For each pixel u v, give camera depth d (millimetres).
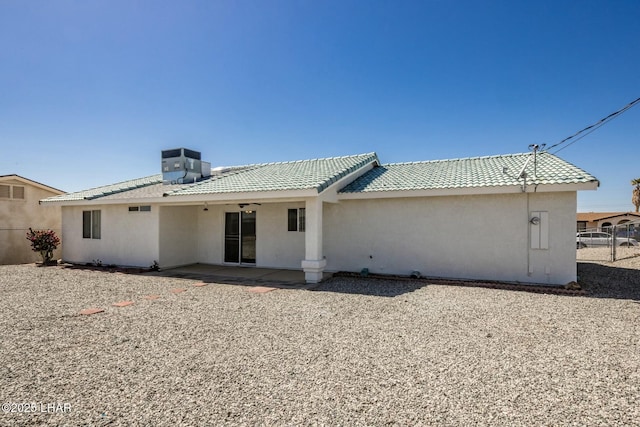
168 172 16469
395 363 4727
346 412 3477
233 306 8031
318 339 5734
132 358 4941
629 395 3812
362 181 13281
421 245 11648
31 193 19766
